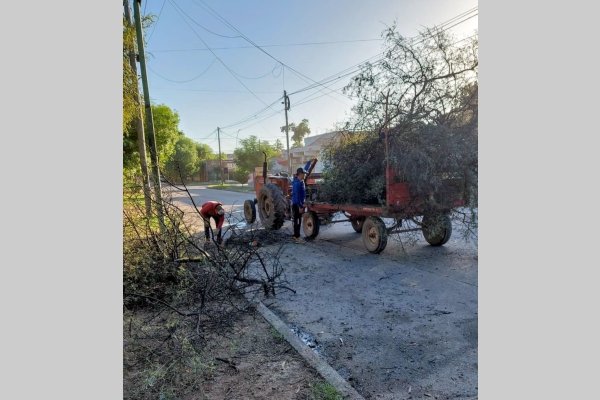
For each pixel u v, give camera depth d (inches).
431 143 232.5
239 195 935.7
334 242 323.9
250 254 193.2
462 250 272.8
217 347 137.6
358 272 232.7
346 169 283.1
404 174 240.8
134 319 156.9
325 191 308.2
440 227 273.7
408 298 185.9
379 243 267.3
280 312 173.6
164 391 111.7
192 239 193.9
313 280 220.7
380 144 257.6
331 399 106.6
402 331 150.6
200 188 1338.6
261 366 125.3
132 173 197.0
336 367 126.0
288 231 377.1
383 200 255.1
